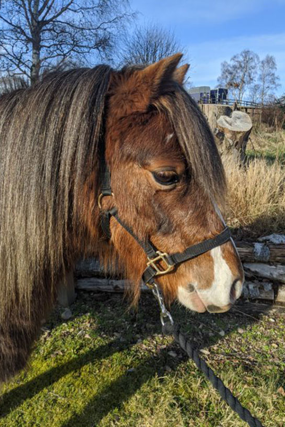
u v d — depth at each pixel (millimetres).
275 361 2225
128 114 1141
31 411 1890
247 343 2398
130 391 2000
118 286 2857
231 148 4996
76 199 1216
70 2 8477
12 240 1212
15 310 1363
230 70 44906
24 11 8195
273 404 1910
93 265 2828
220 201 1219
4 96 1329
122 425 1802
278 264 2787
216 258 1200
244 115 5230
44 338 2445
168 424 1783
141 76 1127
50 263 1341
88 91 1153
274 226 3277
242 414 1091
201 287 1223
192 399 1952
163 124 1116
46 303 1511
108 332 2516
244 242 2854
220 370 2143
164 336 2471
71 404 1926
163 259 1217
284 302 2732
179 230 1179
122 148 1139
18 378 2111
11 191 1173
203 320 2629
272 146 8172
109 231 1336
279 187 3910
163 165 1088
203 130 1146
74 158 1178
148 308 2771
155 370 2160
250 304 2783
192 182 1145
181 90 1191
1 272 1253
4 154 1182
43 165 1164
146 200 1160
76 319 2652
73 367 2188
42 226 1202
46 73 1377
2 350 1374
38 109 1167
